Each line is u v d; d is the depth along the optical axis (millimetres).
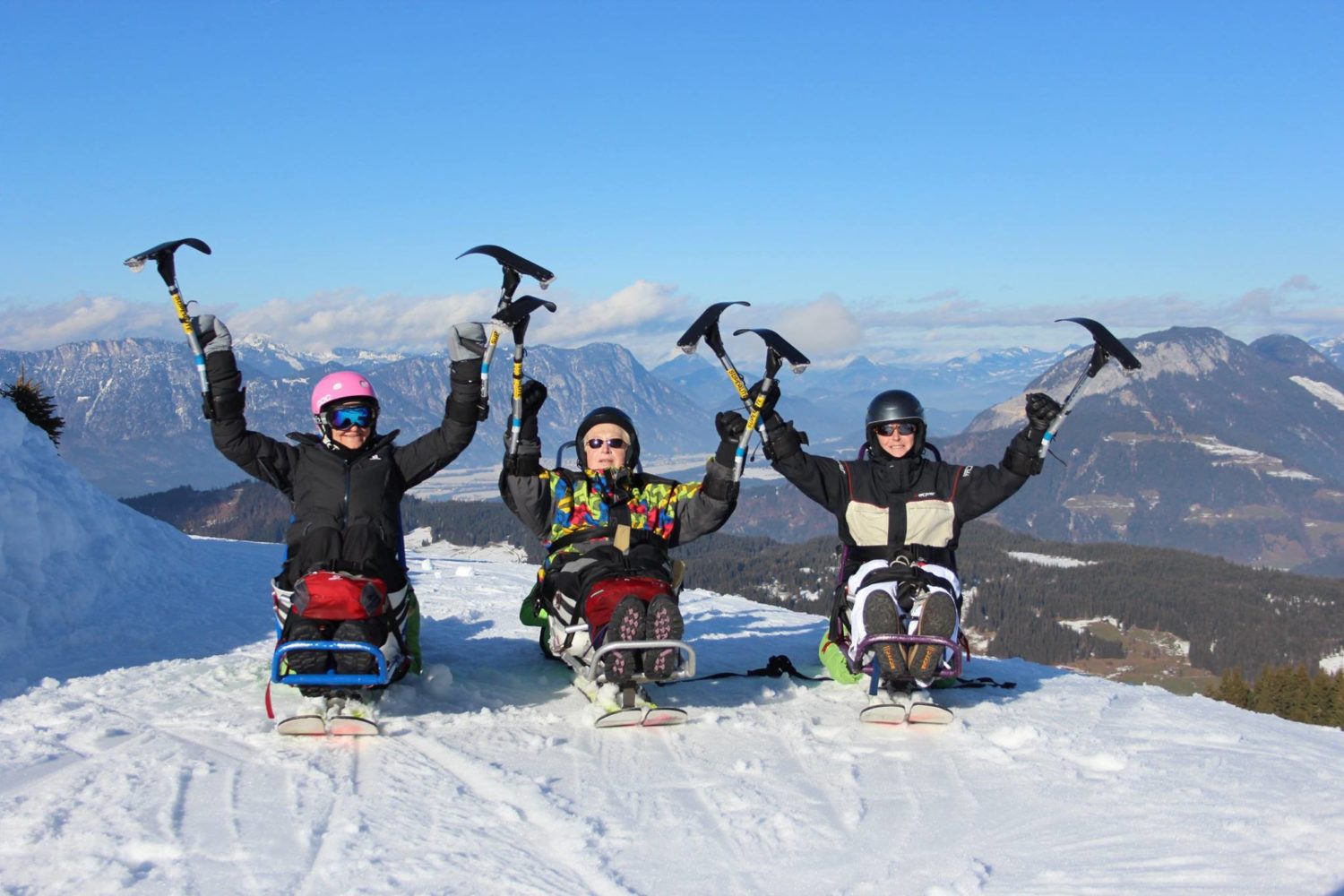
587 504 5668
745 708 5484
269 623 7859
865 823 3820
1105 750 4711
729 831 3703
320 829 3596
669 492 5758
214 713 5105
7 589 6973
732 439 5539
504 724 5035
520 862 3369
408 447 5613
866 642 5094
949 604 5027
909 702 5109
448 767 4355
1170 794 4156
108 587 8148
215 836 3500
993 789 4207
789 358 5590
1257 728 5367
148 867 3242
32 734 4703
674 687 5969
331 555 4934
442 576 11672
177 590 8891
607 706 5137
